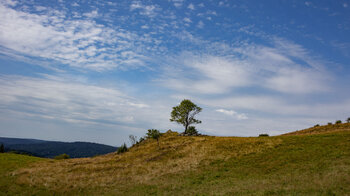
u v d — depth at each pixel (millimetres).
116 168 36969
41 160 45469
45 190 26797
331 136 36688
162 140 60000
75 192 26172
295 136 41781
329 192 16656
